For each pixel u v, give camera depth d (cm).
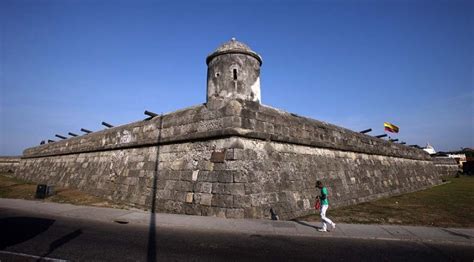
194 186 967
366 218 947
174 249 560
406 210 1120
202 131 1023
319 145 1272
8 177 2728
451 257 558
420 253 579
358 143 1619
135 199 1164
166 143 1162
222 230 721
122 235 669
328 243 634
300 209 1016
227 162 912
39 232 698
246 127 963
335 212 1066
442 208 1174
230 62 1057
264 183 941
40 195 1376
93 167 1623
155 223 793
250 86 1059
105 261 486
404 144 2475
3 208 1079
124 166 1351
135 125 1369
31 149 2688
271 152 1029
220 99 1019
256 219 843
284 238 665
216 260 499
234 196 862
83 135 1900
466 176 3756
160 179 1105
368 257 539
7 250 544
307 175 1136
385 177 1786
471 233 744
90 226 772
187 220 822
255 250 564
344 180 1356
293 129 1156
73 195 1444
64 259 495
